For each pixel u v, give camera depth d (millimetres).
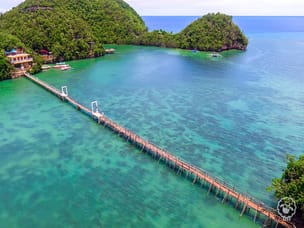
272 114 61719
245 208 32594
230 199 34594
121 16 184000
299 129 54469
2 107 64688
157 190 36438
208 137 51094
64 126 55062
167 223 30984
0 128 53750
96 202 34156
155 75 96688
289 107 65875
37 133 51906
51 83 84875
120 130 51125
